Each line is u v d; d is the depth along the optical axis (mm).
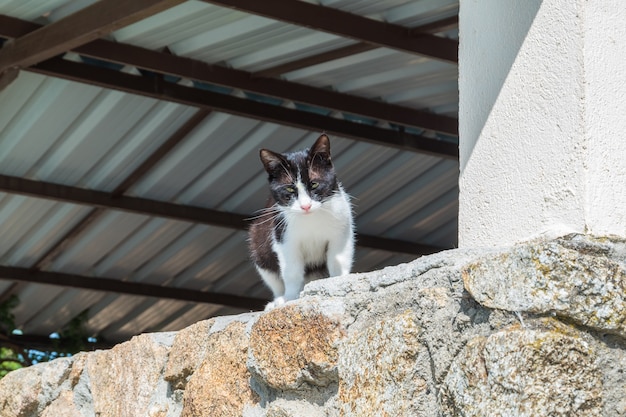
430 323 2467
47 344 12797
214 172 9508
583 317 2176
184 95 8086
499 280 2289
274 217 4508
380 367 2576
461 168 2955
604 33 2607
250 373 3143
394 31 7230
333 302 2834
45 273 11078
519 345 2152
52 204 9617
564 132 2590
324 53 7715
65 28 6770
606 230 2502
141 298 12086
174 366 3594
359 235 11180
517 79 2770
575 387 2125
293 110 8672
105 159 9070
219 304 12109
